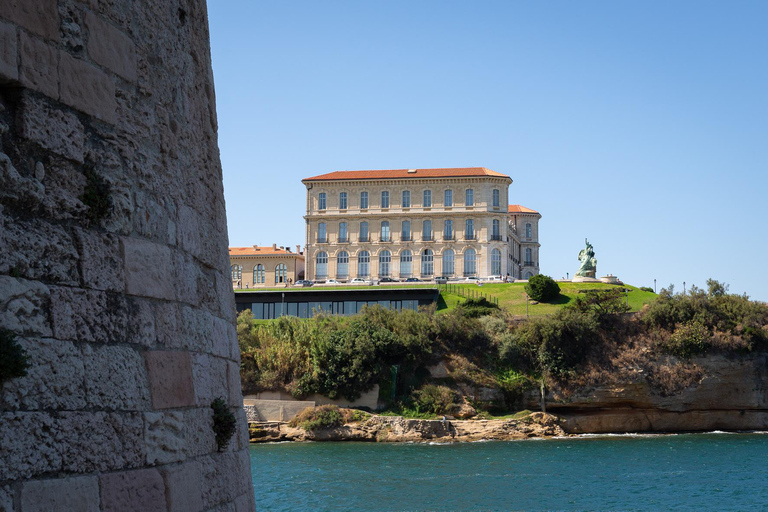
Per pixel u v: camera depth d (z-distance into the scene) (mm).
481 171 145625
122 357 8594
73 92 8383
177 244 10289
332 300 106938
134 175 9359
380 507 42719
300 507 42406
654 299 103688
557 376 84938
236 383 11984
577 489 48500
